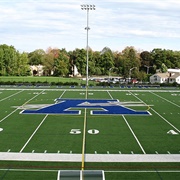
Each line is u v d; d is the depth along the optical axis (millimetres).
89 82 79562
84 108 38031
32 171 17562
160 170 17875
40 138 24594
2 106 39062
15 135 25484
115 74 127375
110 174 17234
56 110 36531
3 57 109125
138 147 22391
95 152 21109
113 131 27062
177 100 45875
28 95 50062
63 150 21484
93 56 128250
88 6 58281
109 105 40375
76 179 13008
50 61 133375
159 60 127125
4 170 17672
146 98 47625
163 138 24953
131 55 121812
